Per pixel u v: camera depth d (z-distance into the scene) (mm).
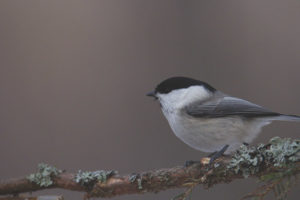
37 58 11492
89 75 11320
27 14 12055
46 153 10039
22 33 11789
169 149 10172
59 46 11688
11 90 10945
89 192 5434
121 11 12344
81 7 12242
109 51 11719
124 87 11227
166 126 10562
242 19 12078
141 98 11039
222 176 4988
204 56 11617
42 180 5496
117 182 5348
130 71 11492
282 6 12102
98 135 10406
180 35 11969
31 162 9914
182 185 5203
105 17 12242
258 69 11258
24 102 10789
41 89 11023
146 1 12492
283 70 11180
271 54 11438
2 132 10273
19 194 5590
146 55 11711
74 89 11086
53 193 8977
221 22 12078
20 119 10500
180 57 11641
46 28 11961
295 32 11672
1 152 10023
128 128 10570
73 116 10633
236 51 11570
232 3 12352
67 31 11969
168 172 5262
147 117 10742
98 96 11016
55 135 10305
